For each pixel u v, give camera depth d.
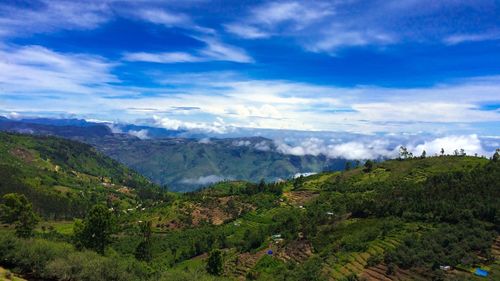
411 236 148.75
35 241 90.88
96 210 122.25
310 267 142.75
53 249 87.06
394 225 171.75
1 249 84.69
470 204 164.75
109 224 124.44
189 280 85.88
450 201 176.50
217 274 135.38
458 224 150.75
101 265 82.12
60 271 79.56
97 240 122.75
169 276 85.81
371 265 135.12
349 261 142.88
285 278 141.38
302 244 186.38
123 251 198.88
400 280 121.25
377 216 197.12
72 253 86.56
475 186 188.50
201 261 189.50
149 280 84.38
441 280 114.94
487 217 151.38
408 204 190.00
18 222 143.75
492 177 194.25
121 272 83.38
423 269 125.06
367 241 160.62
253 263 176.62
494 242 135.12
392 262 132.12
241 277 159.62
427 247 136.25
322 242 177.38
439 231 147.00
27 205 142.50
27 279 80.94
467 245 132.62
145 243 152.38
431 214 171.75
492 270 116.44
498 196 169.12
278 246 193.62
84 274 79.56
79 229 124.62
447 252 132.12
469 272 118.50
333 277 132.75
